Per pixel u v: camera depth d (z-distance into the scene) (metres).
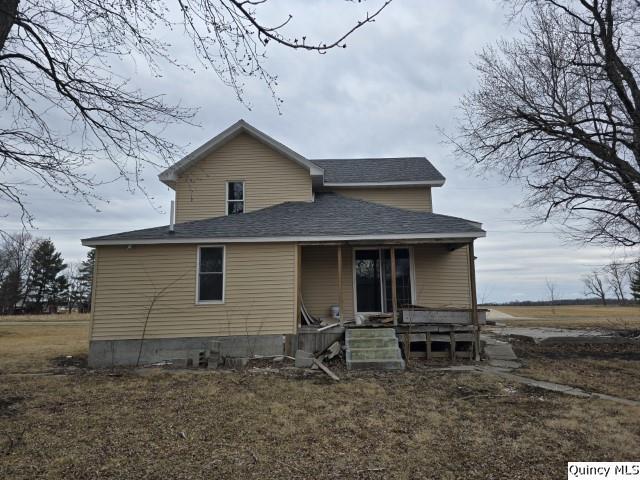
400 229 11.28
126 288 11.27
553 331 16.69
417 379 8.48
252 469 4.25
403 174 16.14
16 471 4.18
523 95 13.02
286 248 11.55
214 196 14.67
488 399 6.93
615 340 13.39
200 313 11.26
